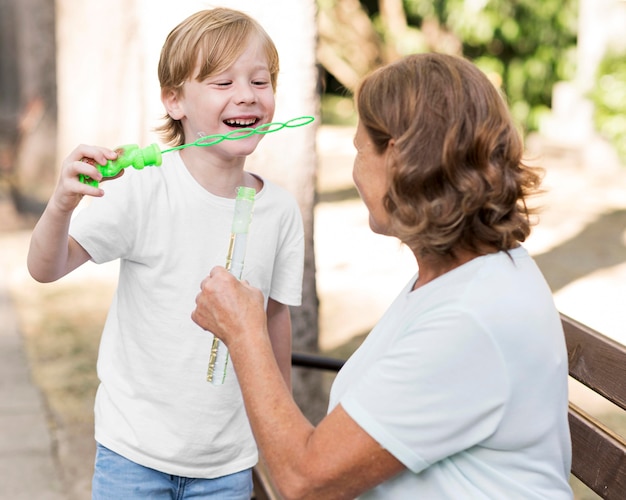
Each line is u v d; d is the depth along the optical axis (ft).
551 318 4.31
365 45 38.45
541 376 4.21
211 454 6.20
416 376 4.11
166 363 6.05
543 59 37.01
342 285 19.84
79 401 13.60
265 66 6.01
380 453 4.16
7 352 15.52
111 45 25.02
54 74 30.04
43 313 17.72
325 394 13.34
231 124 5.95
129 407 6.13
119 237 5.90
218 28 5.85
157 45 13.14
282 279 6.58
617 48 32.40
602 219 25.57
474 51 37.70
